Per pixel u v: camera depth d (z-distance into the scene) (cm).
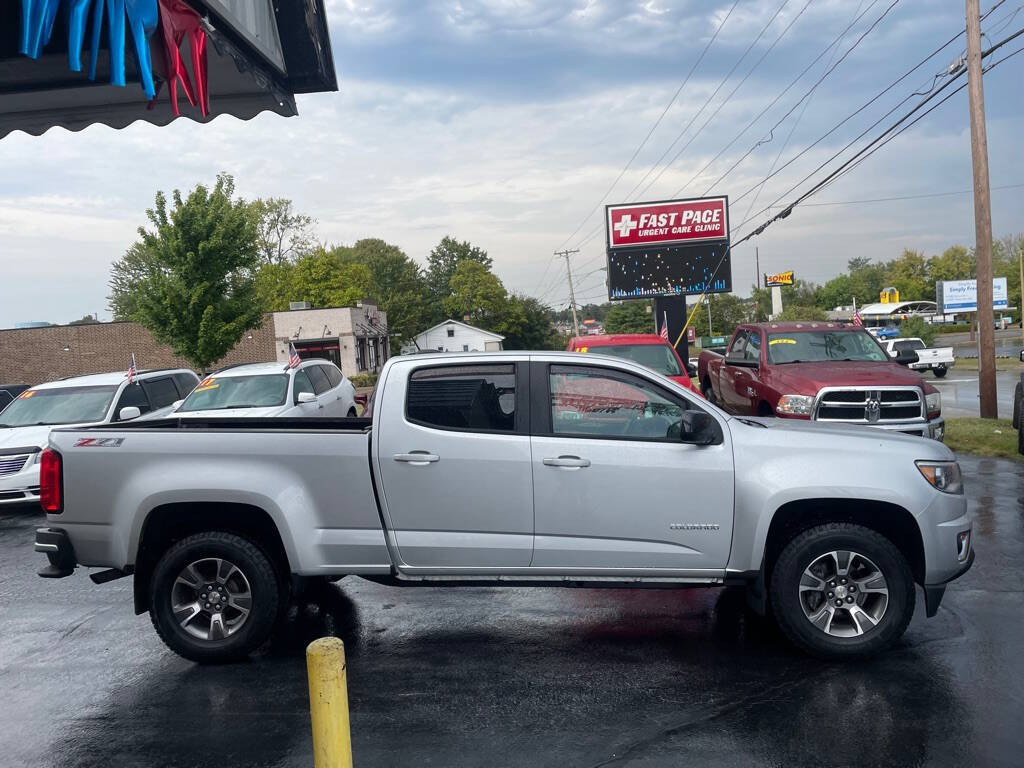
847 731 397
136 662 519
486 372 507
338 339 5081
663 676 470
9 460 1069
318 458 494
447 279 12131
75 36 424
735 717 415
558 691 452
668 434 501
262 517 512
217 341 2722
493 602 614
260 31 594
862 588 484
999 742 383
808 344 1176
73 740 412
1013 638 512
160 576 499
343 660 269
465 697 447
